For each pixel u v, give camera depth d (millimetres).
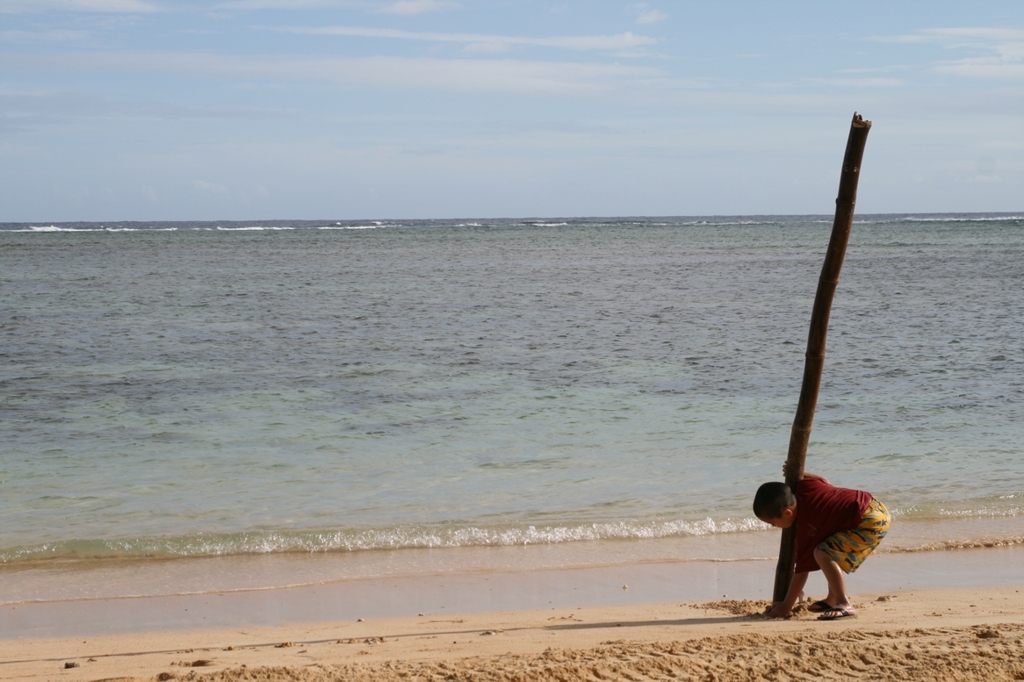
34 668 5418
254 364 20062
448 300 35125
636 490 10727
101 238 98938
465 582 7789
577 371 19344
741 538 9102
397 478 11312
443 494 10609
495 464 11992
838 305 32219
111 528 9305
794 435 5957
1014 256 62219
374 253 72812
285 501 10320
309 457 12344
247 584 7766
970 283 41125
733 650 5109
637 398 16422
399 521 9562
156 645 6051
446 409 15500
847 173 5371
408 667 4988
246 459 12219
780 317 29234
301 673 4906
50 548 8656
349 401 16156
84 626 6723
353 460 12188
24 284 40531
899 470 11516
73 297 34688
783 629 5730
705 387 17453
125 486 10922
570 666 4848
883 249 73375
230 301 33969
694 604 6895
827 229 144500
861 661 4855
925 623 5840
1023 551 8578
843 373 18719
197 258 63312
